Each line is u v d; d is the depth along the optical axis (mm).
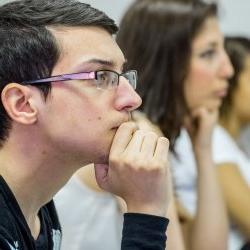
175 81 4504
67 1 2607
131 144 2678
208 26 4570
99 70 2516
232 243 5191
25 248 2484
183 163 4887
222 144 5449
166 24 4477
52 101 2473
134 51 4531
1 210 2379
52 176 2576
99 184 2744
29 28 2506
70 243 3676
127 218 2643
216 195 4660
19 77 2477
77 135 2502
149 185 2670
